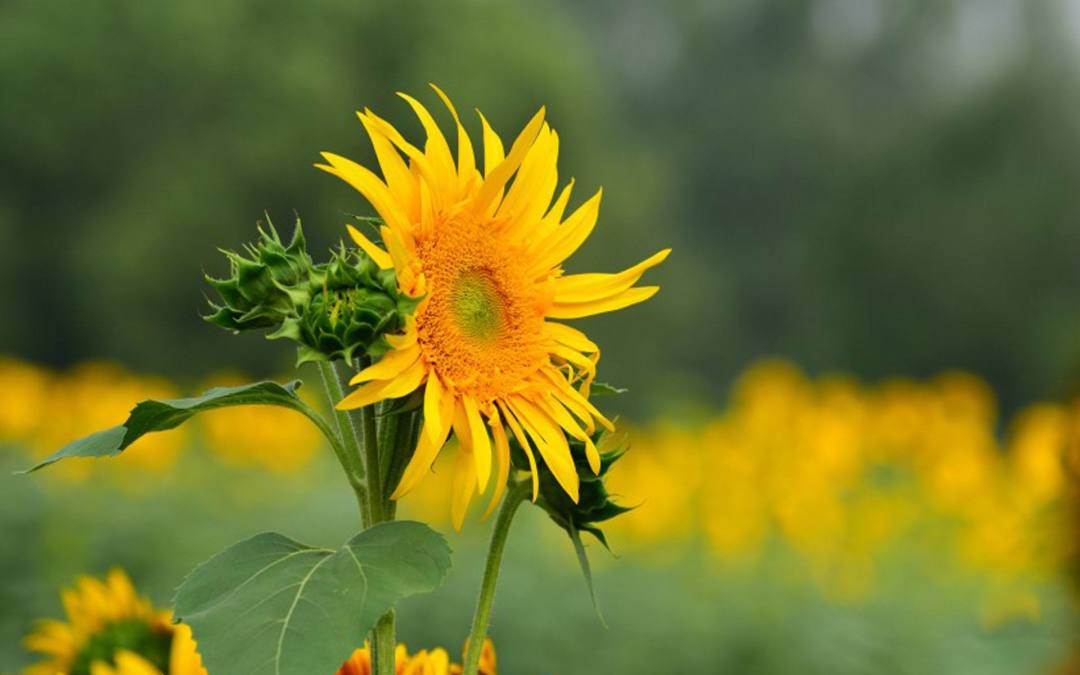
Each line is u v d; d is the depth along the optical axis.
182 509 9.98
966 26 67.56
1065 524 3.45
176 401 2.11
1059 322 49.69
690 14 68.44
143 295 38.03
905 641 8.49
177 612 1.93
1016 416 51.81
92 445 2.15
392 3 43.91
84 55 40.31
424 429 2.13
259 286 2.10
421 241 2.22
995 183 53.75
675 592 9.17
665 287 49.31
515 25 46.25
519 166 2.34
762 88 66.19
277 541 1.99
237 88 41.22
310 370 12.76
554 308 2.35
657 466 11.31
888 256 53.28
